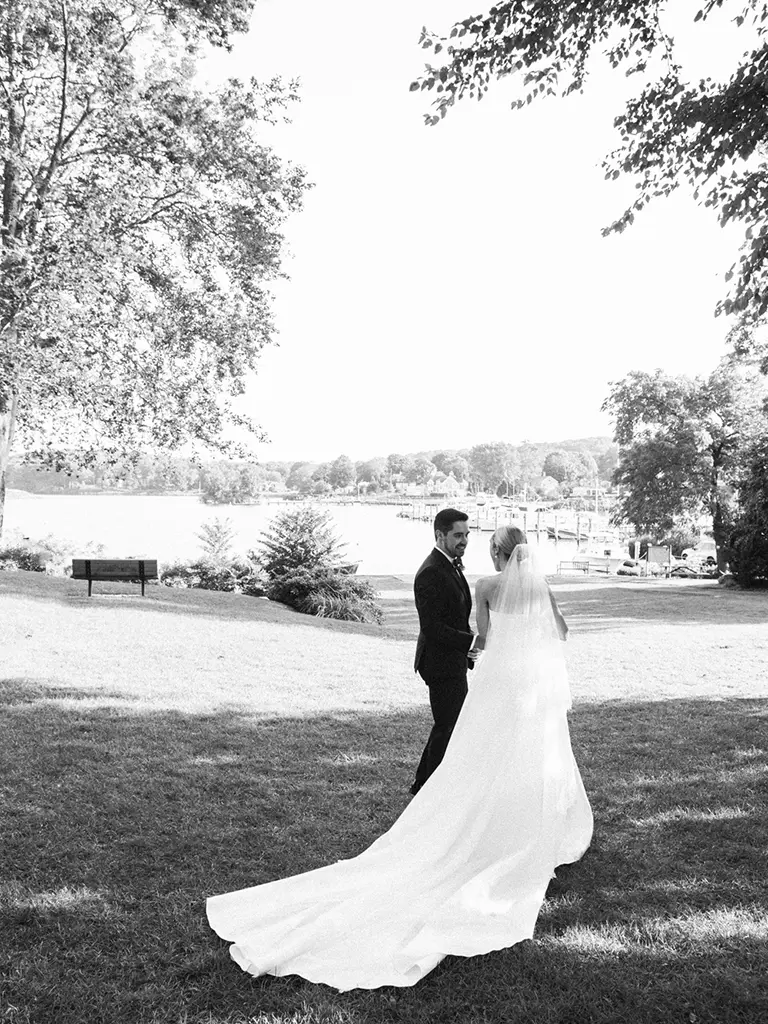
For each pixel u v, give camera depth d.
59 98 18.38
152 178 18.17
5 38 16.20
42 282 15.62
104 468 20.36
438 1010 3.29
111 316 18.03
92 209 16.62
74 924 3.94
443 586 5.76
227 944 3.79
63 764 6.48
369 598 22.56
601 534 114.00
